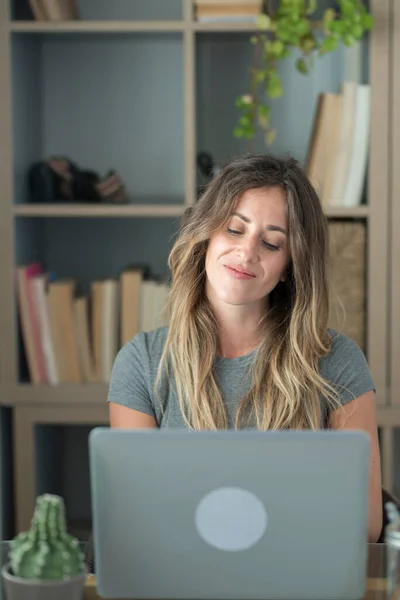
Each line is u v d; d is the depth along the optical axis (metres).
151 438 1.45
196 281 2.23
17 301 3.28
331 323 3.23
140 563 1.48
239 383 2.20
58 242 3.41
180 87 3.39
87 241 3.40
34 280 3.27
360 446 1.45
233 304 2.13
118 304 3.32
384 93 3.18
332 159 3.25
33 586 1.45
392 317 3.21
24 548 1.47
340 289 3.23
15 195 3.24
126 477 1.46
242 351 2.23
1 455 3.32
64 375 3.31
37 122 3.39
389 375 3.22
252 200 2.11
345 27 3.13
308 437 1.45
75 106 3.40
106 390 3.27
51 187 3.31
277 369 2.16
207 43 3.29
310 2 3.18
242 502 1.46
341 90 3.23
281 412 2.15
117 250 3.40
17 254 3.29
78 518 3.42
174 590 1.49
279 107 3.31
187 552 1.48
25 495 3.29
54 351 3.29
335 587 1.48
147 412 2.24
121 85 3.39
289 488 1.45
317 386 2.15
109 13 3.26
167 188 3.42
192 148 3.24
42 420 3.27
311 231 2.16
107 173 3.41
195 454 1.45
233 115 3.32
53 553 1.47
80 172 3.34
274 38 3.23
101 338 3.31
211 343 2.21
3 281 3.24
